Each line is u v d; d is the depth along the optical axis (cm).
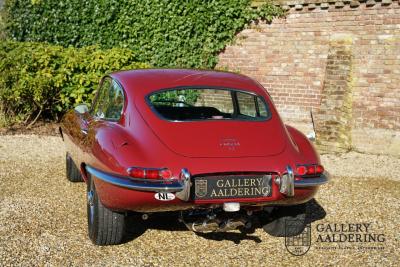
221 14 1162
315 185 472
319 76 1073
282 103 1120
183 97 517
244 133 484
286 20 1102
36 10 1359
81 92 1076
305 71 1088
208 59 1185
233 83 539
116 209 459
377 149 978
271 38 1123
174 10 1198
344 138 984
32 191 680
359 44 1017
